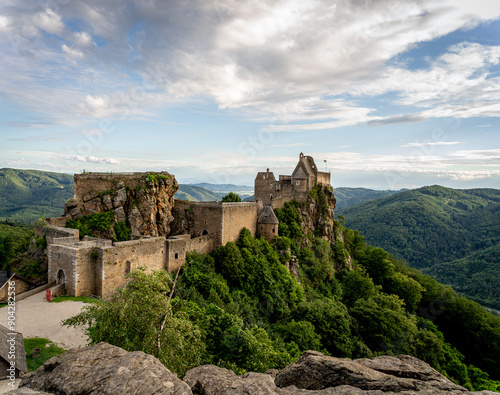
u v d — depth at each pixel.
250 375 14.74
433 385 13.93
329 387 13.96
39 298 30.97
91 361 12.54
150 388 10.98
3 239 64.44
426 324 71.06
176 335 18.52
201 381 13.74
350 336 47.31
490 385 54.84
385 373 15.48
